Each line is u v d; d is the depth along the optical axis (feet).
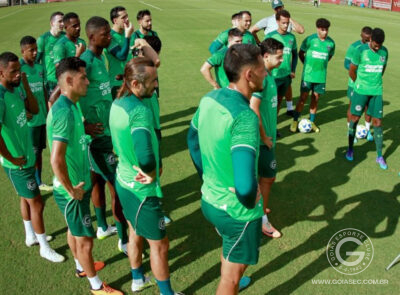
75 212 9.93
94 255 12.53
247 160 6.87
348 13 95.96
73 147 9.53
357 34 58.39
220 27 65.77
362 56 17.53
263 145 12.26
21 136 11.37
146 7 102.63
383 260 12.27
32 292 10.86
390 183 16.93
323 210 14.94
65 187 9.37
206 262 12.12
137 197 9.30
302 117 25.50
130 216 9.71
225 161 7.69
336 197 15.83
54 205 15.35
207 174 8.34
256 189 6.96
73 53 18.29
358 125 21.89
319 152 20.17
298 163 18.94
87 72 12.67
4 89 10.91
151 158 8.51
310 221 14.26
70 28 17.90
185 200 15.79
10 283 11.17
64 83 9.25
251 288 11.14
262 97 11.89
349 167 18.48
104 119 13.19
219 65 18.01
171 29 63.00
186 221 14.30
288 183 17.01
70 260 12.28
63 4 123.24
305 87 22.22
